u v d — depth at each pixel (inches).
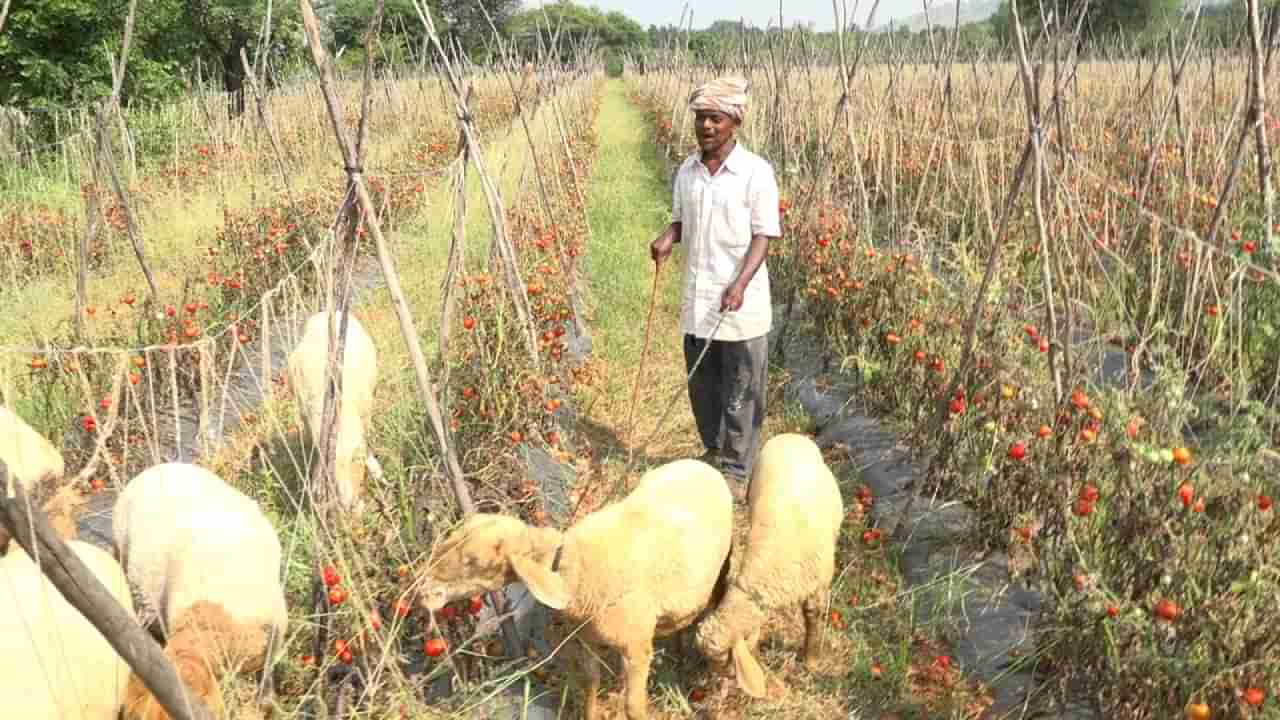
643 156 808.9
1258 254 204.7
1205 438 163.3
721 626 143.2
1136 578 135.0
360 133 138.5
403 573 141.1
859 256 275.6
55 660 113.4
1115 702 131.3
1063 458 158.4
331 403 143.6
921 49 583.8
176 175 493.7
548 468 217.8
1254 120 191.6
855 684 153.3
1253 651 114.9
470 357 210.7
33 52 610.9
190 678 115.2
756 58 622.5
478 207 405.7
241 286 294.5
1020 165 172.4
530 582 127.6
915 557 188.5
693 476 151.9
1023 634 158.9
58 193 446.9
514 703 147.6
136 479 155.2
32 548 64.0
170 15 722.2
